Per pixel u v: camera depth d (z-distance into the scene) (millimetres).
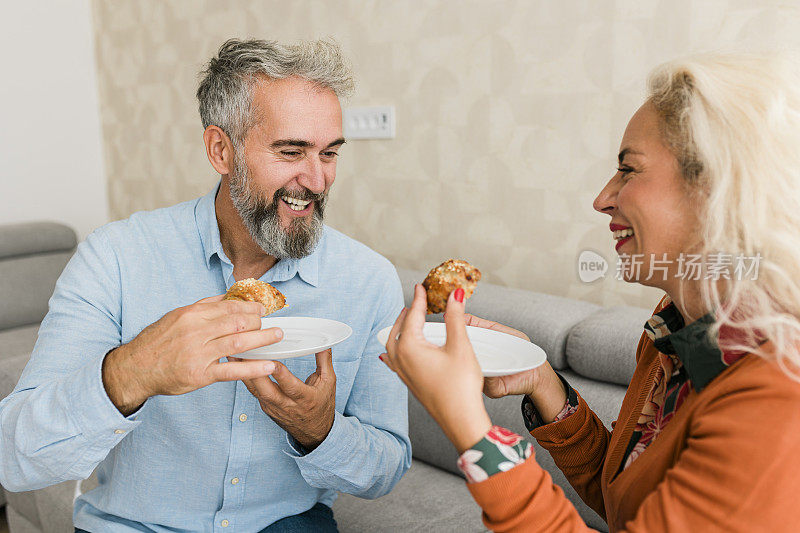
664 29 1714
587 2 1846
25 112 3436
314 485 1090
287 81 1045
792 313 661
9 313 2936
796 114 635
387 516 1487
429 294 779
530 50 1992
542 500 646
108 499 1133
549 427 987
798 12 1492
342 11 2484
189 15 3086
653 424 822
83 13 3594
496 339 913
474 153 2197
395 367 723
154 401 1079
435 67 2244
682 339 716
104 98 3664
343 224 2684
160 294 1134
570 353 1546
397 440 1198
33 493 1834
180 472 1104
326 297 1193
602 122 1872
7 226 3066
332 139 1081
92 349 1063
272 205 1091
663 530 609
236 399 1077
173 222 1173
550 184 2025
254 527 1129
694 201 692
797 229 644
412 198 2416
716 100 652
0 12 3291
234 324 797
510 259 2176
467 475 661
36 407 910
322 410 951
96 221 3789
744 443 584
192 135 3199
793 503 561
